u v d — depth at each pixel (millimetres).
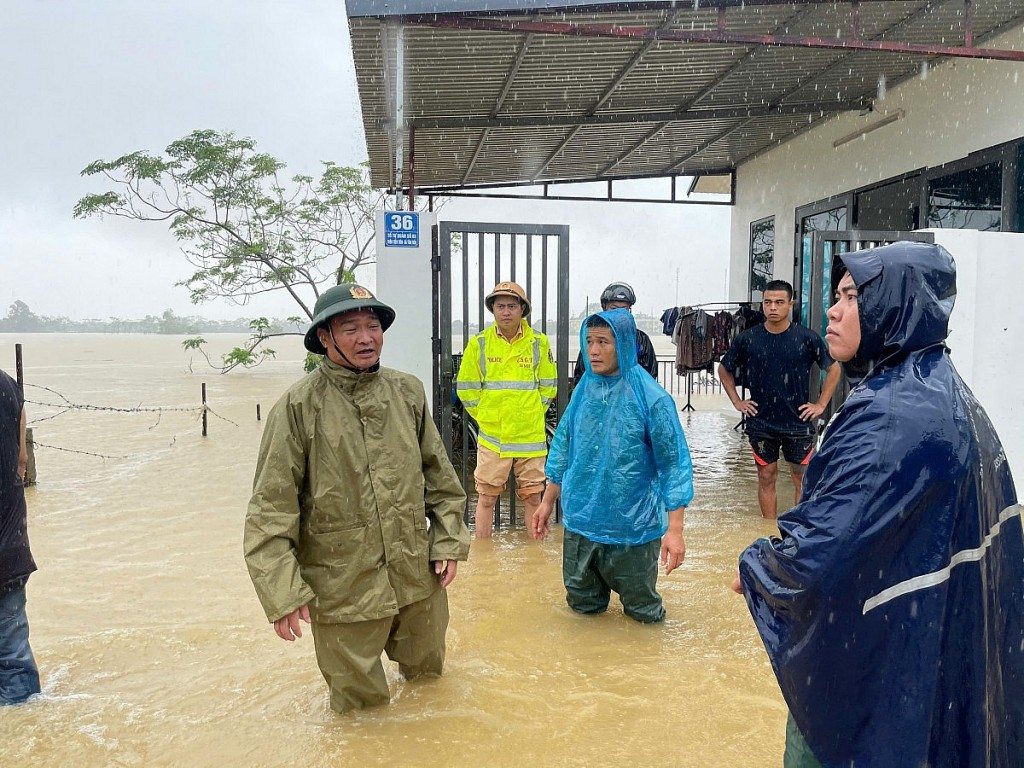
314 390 3125
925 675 1750
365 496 3137
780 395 6426
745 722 3199
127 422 15039
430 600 3387
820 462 1949
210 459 10508
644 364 6207
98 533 6512
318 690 3539
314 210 21281
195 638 4195
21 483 3500
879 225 9469
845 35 6934
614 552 4219
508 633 4184
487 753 2977
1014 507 1914
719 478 8633
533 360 6090
